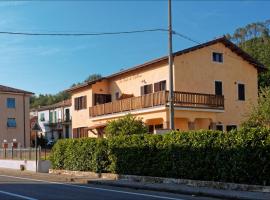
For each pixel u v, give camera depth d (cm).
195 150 1973
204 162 1934
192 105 3297
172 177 2081
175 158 2067
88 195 1661
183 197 1634
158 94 3278
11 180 2455
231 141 1830
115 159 2422
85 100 4491
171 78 2503
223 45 3822
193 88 3562
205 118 3462
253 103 3659
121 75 4138
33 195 1656
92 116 4181
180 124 3491
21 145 6206
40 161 3177
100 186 2094
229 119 3762
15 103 6225
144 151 2242
